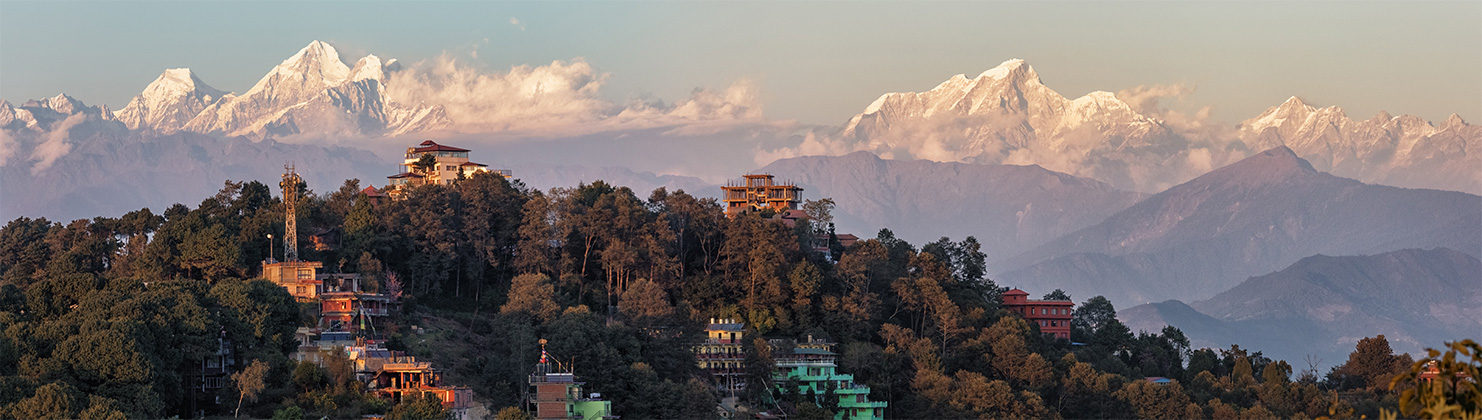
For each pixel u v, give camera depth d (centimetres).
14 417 18912
